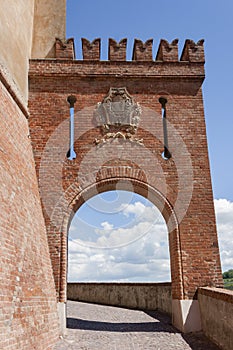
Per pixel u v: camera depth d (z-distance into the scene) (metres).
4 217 7.93
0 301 6.79
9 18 11.09
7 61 10.58
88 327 12.30
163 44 13.64
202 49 13.63
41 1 14.88
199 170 12.45
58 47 13.40
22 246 8.66
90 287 21.36
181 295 11.22
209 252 11.62
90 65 13.17
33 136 12.34
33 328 8.16
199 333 10.71
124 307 18.86
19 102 11.27
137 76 13.18
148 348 9.29
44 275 9.98
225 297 8.68
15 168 9.66
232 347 8.24
